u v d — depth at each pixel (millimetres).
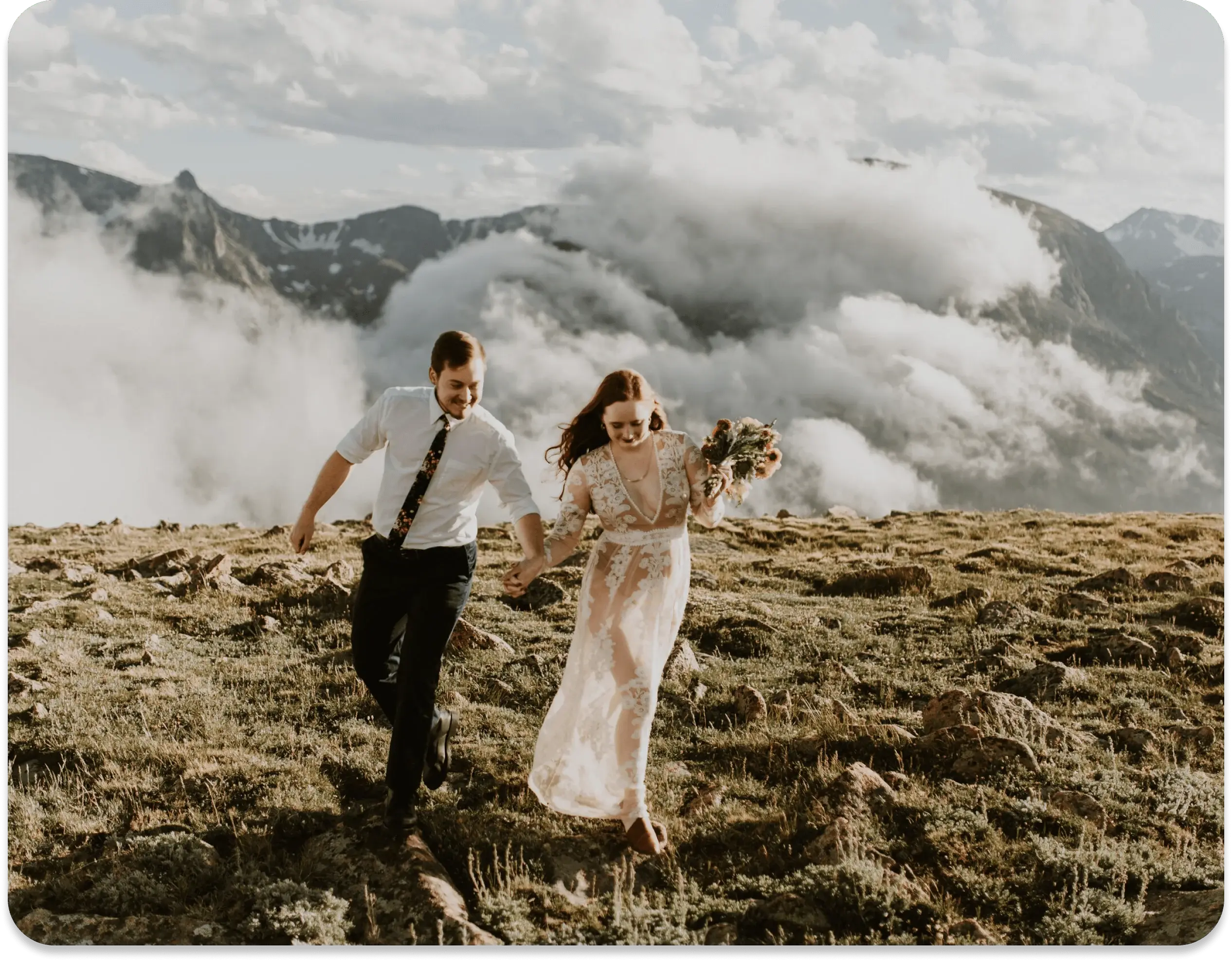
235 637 8836
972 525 20500
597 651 4660
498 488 4562
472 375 4367
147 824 4723
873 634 8969
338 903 4027
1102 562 14242
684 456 4688
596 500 4664
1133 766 5523
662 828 4648
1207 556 14242
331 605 9773
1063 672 7102
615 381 4504
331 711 6395
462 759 5480
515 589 4551
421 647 4434
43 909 4004
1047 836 4605
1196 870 4258
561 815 4812
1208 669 7449
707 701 6867
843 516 23719
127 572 11992
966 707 5996
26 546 16906
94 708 6391
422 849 4391
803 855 4441
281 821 4742
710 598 10555
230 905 4098
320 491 4574
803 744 5699
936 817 4664
